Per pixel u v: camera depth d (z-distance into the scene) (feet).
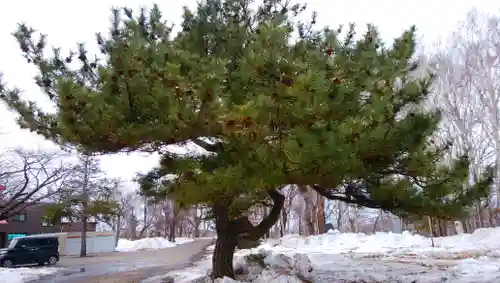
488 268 30.76
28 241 65.46
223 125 16.10
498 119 70.13
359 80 20.51
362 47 22.31
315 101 15.37
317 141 15.78
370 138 18.40
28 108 23.75
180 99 16.72
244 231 28.04
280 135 16.35
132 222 188.24
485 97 71.26
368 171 20.20
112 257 78.23
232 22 25.67
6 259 61.57
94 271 49.85
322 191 24.52
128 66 19.43
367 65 21.21
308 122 16.15
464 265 32.86
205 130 18.62
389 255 50.24
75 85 18.26
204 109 16.44
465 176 21.72
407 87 22.98
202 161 20.70
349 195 23.94
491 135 70.95
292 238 80.23
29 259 63.82
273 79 15.49
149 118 20.20
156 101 17.88
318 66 19.03
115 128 19.31
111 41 24.63
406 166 21.34
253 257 36.63
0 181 60.39
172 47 21.84
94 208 77.30
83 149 21.81
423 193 21.35
